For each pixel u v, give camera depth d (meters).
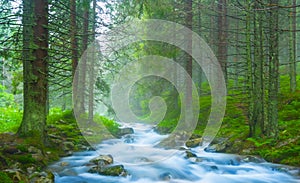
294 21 17.88
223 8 16.17
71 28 10.13
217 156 9.91
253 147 10.38
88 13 13.59
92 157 9.01
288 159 8.94
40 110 8.91
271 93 10.82
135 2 13.91
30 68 8.81
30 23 8.59
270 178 7.91
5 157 6.95
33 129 8.76
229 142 11.24
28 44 8.67
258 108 11.08
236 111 15.26
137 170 8.01
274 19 10.52
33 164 7.16
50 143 9.23
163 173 7.93
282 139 10.21
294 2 17.73
